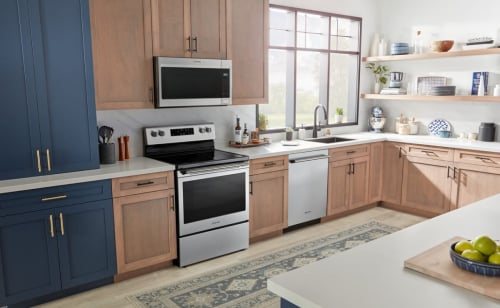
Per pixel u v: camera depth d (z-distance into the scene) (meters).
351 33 5.45
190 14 3.55
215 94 3.76
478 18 4.64
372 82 5.68
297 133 4.87
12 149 2.71
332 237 4.11
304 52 4.97
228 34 3.82
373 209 5.08
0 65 2.60
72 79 2.88
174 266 3.46
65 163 2.93
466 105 4.84
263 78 4.18
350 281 1.34
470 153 4.24
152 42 3.37
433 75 5.09
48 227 2.77
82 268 2.96
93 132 3.03
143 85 3.38
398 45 5.14
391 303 1.20
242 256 3.66
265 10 4.09
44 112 2.80
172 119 3.89
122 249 3.11
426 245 1.66
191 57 3.59
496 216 2.02
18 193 2.63
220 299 2.91
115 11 3.17
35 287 2.79
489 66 4.61
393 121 5.57
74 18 2.84
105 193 2.97
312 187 4.32
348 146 4.58
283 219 4.11
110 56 3.19
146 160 3.50
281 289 1.30
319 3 4.86
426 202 4.68
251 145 4.22
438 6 4.96
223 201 3.58
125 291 3.04
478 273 1.34
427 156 4.61
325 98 5.20
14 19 2.62
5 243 2.64
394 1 5.36
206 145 4.03
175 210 3.34
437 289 1.28
